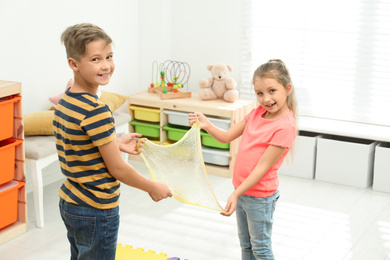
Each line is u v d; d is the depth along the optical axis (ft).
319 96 12.39
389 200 10.62
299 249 8.50
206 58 13.46
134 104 12.54
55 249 8.45
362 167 11.18
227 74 11.99
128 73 13.21
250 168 6.18
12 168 8.72
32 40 10.38
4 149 8.47
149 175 11.82
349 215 9.86
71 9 11.18
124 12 12.76
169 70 13.70
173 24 13.60
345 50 11.93
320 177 11.65
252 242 6.43
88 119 4.98
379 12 11.43
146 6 13.15
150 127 12.48
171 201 10.34
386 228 9.34
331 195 10.84
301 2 12.16
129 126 12.73
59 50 11.06
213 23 13.19
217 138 6.70
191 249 8.44
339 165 11.40
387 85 11.69
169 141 12.57
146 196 10.56
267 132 6.07
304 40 12.29
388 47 11.50
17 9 9.96
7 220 8.74
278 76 5.92
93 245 5.38
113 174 5.23
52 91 11.04
